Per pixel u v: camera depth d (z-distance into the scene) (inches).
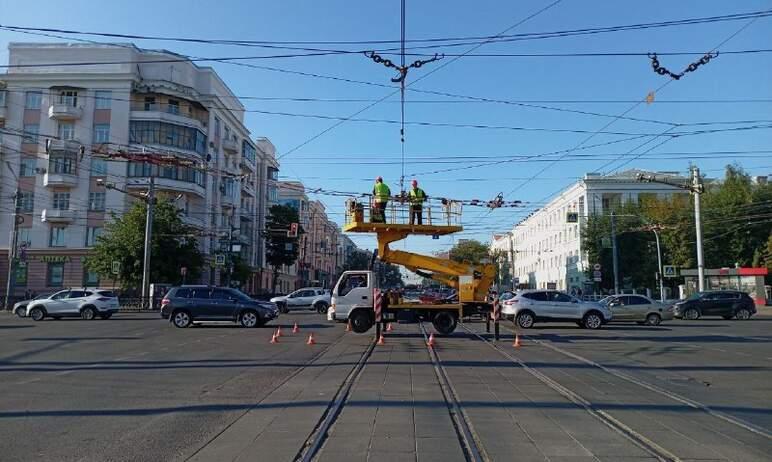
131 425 294.0
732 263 2161.7
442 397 365.4
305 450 245.8
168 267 1748.3
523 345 700.7
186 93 2055.9
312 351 629.6
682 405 349.1
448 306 826.2
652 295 2182.6
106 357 572.4
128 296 1768.0
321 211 4256.9
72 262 1996.8
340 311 839.1
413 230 792.9
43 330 908.0
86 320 1181.1
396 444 254.5
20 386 408.5
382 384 414.9
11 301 1700.3
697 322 1197.7
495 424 294.7
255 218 2871.6
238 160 2495.1
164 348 655.8
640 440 265.4
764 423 302.7
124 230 1743.4
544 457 236.2
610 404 349.7
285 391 388.2
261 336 815.7
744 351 649.0
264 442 259.4
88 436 272.4
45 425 294.8
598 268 1894.7
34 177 2011.6
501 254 3627.0
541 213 3257.9
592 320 991.0
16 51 2003.0
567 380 440.1
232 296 1000.2
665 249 2182.6
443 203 800.9
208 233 2016.5
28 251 1994.3
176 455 240.8
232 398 364.8
